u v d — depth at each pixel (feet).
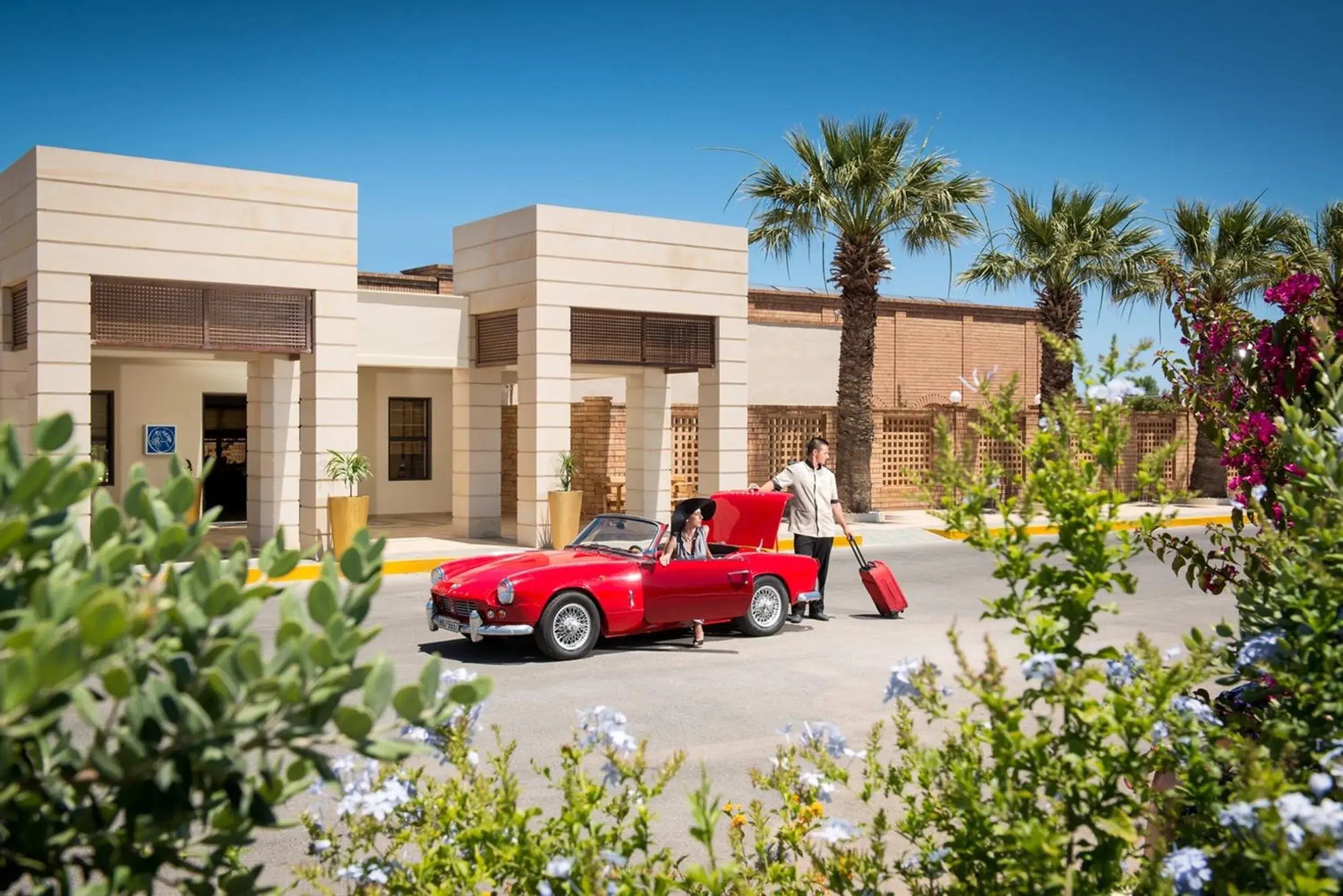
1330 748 8.56
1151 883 8.05
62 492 6.38
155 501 6.68
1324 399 10.55
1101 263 81.46
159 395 68.08
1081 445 8.90
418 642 35.22
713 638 36.14
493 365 63.05
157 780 6.26
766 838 11.99
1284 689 9.26
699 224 63.98
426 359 62.18
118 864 6.56
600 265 60.49
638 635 36.50
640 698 27.86
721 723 25.45
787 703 27.35
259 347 52.54
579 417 74.74
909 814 10.23
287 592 6.56
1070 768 8.30
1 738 5.31
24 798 6.33
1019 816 8.08
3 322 52.49
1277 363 13.09
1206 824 8.37
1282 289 13.09
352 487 54.75
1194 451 92.84
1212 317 14.40
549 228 58.75
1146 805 8.86
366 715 6.15
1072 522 8.70
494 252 61.72
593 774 21.11
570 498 58.75
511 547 58.65
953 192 70.28
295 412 56.34
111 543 6.40
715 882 8.68
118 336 49.01
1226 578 13.12
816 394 89.56
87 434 47.78
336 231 53.83
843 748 11.14
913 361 100.99
